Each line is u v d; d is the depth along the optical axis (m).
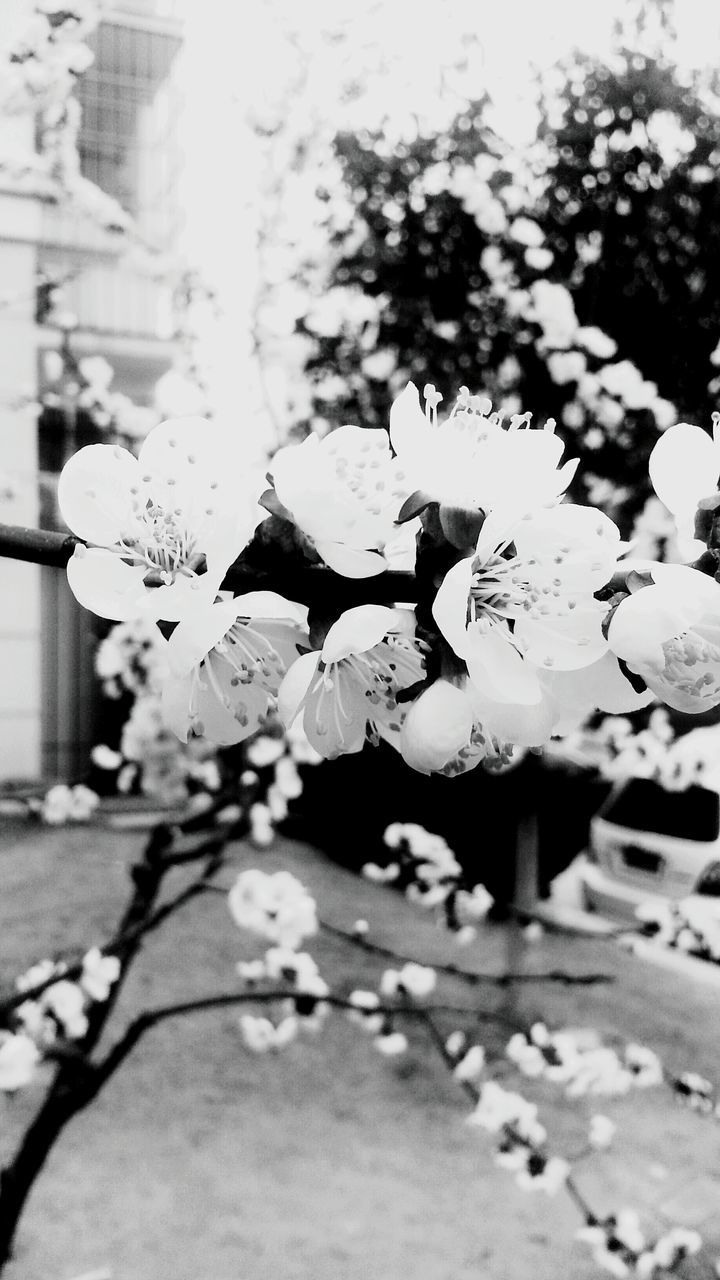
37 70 3.03
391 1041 2.88
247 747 3.19
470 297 4.78
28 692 8.08
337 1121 3.87
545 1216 3.35
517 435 0.63
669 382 4.92
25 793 3.46
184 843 6.06
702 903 3.64
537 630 0.63
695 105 4.41
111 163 7.30
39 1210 3.22
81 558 0.64
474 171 4.18
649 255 4.70
